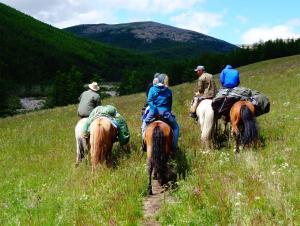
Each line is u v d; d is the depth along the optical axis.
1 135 21.77
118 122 12.41
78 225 7.96
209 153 11.70
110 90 145.25
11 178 12.52
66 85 91.19
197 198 8.63
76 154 14.53
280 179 8.78
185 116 20.08
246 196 8.12
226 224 7.28
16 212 9.32
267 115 17.78
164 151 9.77
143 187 10.09
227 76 12.86
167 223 8.05
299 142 12.07
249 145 11.31
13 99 63.22
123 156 13.00
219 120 16.03
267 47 108.75
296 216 7.20
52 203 9.39
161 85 10.94
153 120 10.74
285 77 35.72
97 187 10.11
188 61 117.56
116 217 8.32
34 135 20.11
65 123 23.94
